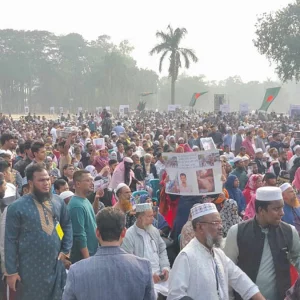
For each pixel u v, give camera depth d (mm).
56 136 23703
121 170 10242
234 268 4078
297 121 43969
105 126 28703
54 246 5289
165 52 66688
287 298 3943
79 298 3391
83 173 6223
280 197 4473
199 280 3832
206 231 3920
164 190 7062
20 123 44531
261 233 4547
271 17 52875
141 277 3484
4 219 5242
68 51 125875
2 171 7070
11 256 5141
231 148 18703
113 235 3545
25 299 5199
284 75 52844
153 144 18328
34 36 123938
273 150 14508
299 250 4602
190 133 22109
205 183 6512
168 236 7164
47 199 5348
